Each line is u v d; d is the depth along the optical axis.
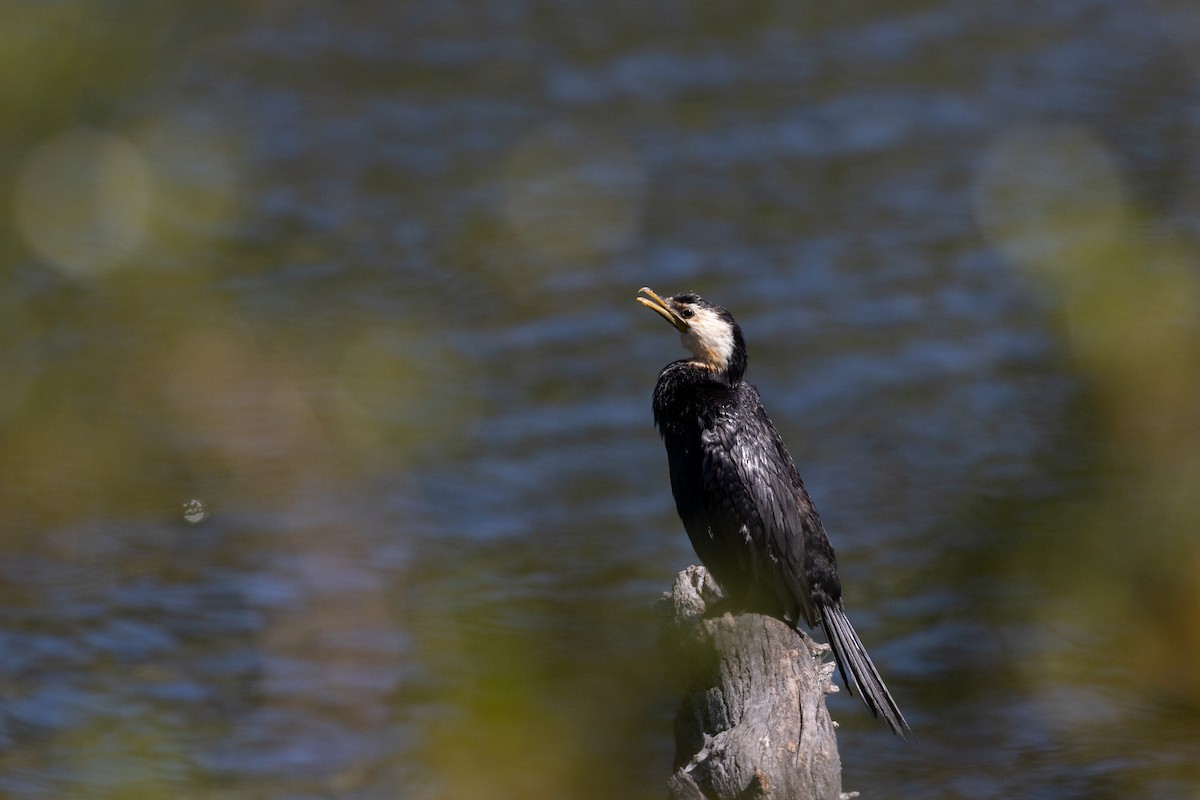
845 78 31.88
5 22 6.80
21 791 11.32
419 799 6.42
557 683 6.69
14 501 12.46
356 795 11.20
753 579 9.81
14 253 14.23
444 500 16.72
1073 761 12.02
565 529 16.45
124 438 9.28
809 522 9.83
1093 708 12.31
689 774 6.83
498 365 20.83
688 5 35.75
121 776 8.72
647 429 19.34
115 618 13.95
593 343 21.70
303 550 14.43
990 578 11.92
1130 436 7.58
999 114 29.67
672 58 32.78
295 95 29.30
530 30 34.22
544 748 6.43
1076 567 7.91
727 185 27.33
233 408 10.59
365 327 20.47
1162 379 7.27
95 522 14.30
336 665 13.01
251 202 24.17
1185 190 22.77
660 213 26.09
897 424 19.03
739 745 6.93
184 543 14.71
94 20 6.96
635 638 10.59
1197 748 12.01
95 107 7.02
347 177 26.86
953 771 12.25
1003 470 17.31
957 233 25.09
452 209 25.84
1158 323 7.18
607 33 34.12
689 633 8.25
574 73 31.97
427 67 31.73
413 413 17.47
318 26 32.62
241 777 11.37
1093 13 35.06
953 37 33.97
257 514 14.62
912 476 17.67
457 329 21.80
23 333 15.88
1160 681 7.84
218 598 14.18
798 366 20.94
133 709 12.73
